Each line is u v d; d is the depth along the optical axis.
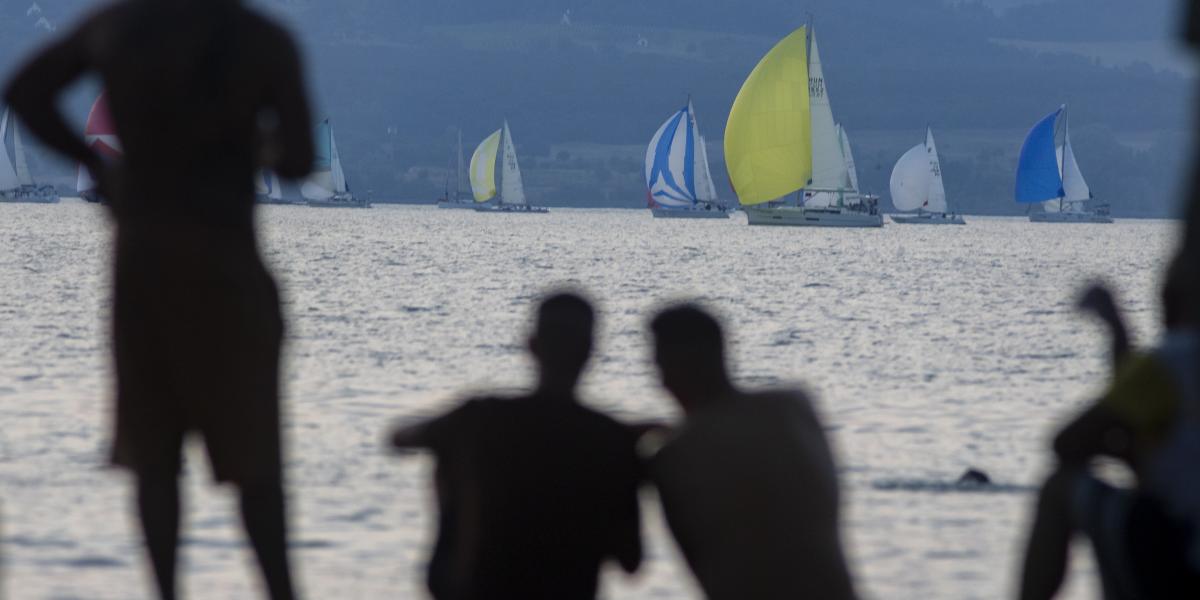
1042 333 113.75
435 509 18.44
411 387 70.88
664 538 31.50
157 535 17.14
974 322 126.56
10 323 106.81
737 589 16.30
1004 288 187.62
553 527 17.33
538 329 17.75
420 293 156.62
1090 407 17.38
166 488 17.22
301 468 41.97
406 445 17.97
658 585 27.23
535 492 17.30
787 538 16.25
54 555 29.09
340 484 39.06
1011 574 28.64
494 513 17.31
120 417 16.95
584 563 17.52
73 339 94.56
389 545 31.08
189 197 16.50
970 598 26.53
